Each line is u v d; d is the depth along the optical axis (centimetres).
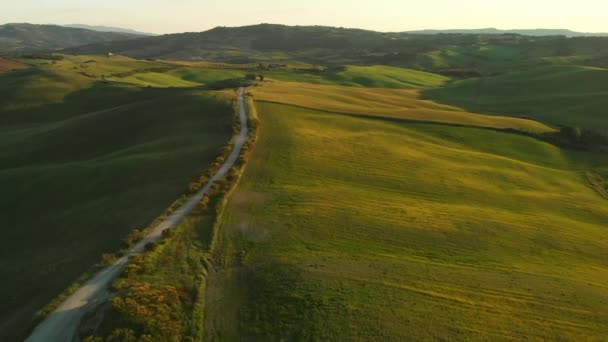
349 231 3722
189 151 5647
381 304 2744
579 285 3222
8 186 5500
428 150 6656
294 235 3581
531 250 3781
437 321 2633
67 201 4872
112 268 3014
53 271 3291
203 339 2414
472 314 2725
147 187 4634
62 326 2459
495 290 3019
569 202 5303
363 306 2712
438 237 3781
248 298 2775
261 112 7712
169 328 2405
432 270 3209
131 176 5056
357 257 3306
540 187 5753
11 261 3834
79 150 7319
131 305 2469
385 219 4009
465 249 3631
